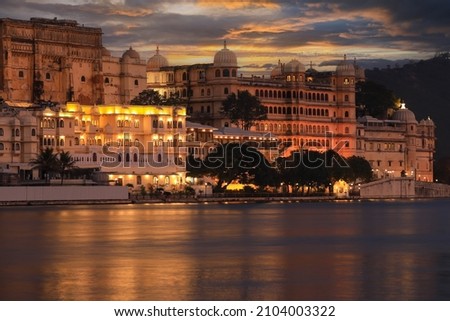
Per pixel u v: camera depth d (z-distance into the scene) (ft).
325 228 520.83
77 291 274.98
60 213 647.56
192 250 388.16
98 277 302.66
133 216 616.80
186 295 268.62
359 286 285.84
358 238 453.17
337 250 391.86
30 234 463.01
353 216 651.25
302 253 378.32
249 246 407.23
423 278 302.66
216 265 334.65
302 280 297.53
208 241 430.20
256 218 611.88
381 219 615.98
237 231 491.72
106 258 355.97
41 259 351.67
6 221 556.92
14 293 271.49
